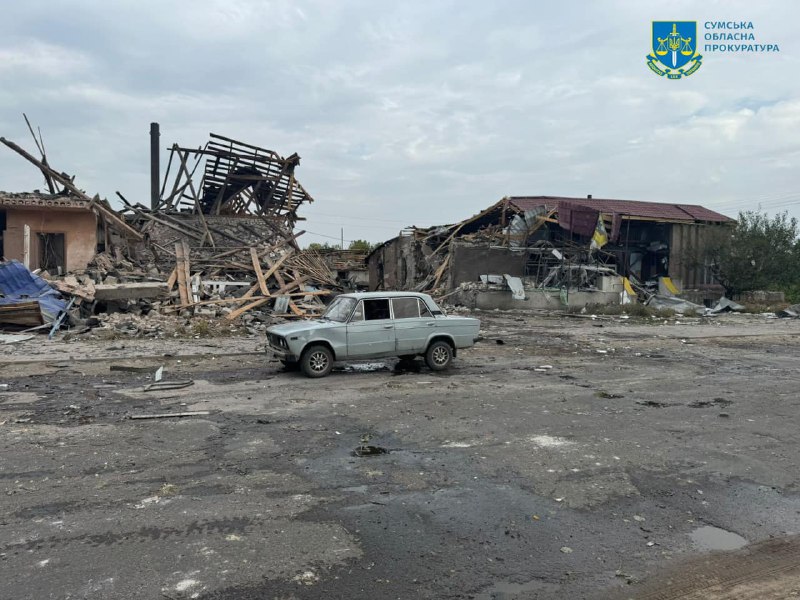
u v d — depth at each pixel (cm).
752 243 3222
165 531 404
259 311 1944
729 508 462
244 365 1151
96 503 451
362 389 911
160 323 1675
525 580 349
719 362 1265
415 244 3278
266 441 623
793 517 448
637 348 1514
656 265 3619
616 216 3281
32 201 2073
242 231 3177
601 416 751
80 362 1157
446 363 1116
